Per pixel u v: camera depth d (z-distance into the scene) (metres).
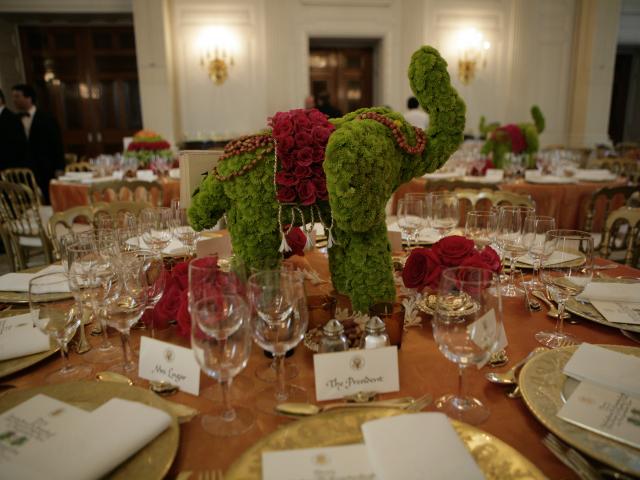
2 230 2.81
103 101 7.49
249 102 6.77
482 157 4.72
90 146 7.60
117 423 0.65
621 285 1.16
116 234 1.38
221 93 6.73
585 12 7.20
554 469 0.63
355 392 0.77
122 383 0.80
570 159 5.00
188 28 6.54
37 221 3.06
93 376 0.86
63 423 0.65
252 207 0.97
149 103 6.43
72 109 7.48
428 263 1.06
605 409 0.69
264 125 6.84
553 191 3.32
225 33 6.58
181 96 6.70
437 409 0.74
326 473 0.57
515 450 0.62
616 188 2.73
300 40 6.68
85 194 3.53
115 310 0.89
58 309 0.91
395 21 6.79
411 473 0.55
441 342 0.74
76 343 0.99
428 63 0.95
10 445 0.61
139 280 0.94
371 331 0.83
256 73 6.71
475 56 7.07
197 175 1.08
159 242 1.44
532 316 1.10
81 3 6.62
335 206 0.88
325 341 0.82
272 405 0.75
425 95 0.98
